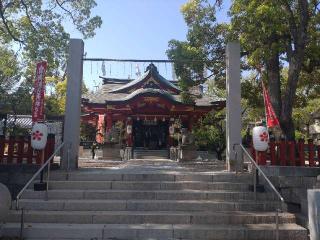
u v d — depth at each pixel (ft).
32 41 44.80
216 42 48.01
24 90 62.44
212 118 83.82
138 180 30.35
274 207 27.09
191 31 48.49
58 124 66.18
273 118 36.76
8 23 45.11
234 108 36.40
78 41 37.09
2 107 62.18
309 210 19.70
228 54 37.42
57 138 62.08
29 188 29.45
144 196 27.78
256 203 26.89
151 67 90.68
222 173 31.55
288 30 37.91
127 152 78.95
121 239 22.70
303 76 50.03
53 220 24.44
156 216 24.64
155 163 54.54
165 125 97.76
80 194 27.66
